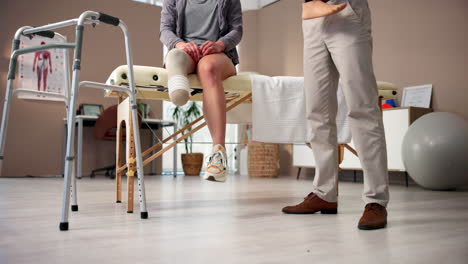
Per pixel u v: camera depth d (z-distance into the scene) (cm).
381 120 154
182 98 172
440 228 143
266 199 243
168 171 608
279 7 623
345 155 445
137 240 120
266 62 645
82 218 164
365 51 153
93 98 564
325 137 176
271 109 218
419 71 436
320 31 164
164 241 119
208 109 177
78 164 472
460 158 317
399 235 129
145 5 614
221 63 188
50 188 327
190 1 215
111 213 179
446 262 96
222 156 168
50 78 536
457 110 401
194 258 99
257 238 124
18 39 161
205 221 157
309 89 173
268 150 530
